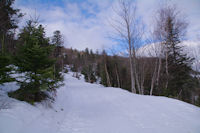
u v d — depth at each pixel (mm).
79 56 49750
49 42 4930
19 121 2602
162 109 4906
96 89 12516
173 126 3402
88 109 5410
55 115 4141
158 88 12578
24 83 3887
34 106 3848
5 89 4293
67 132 3064
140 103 5887
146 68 15516
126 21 12078
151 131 3121
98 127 3412
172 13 12445
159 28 12664
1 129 2100
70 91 11039
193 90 13875
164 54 14250
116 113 4676
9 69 3359
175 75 13812
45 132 2768
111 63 23969
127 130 3197
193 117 4074
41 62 4121
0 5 6699
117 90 10617
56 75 5117
